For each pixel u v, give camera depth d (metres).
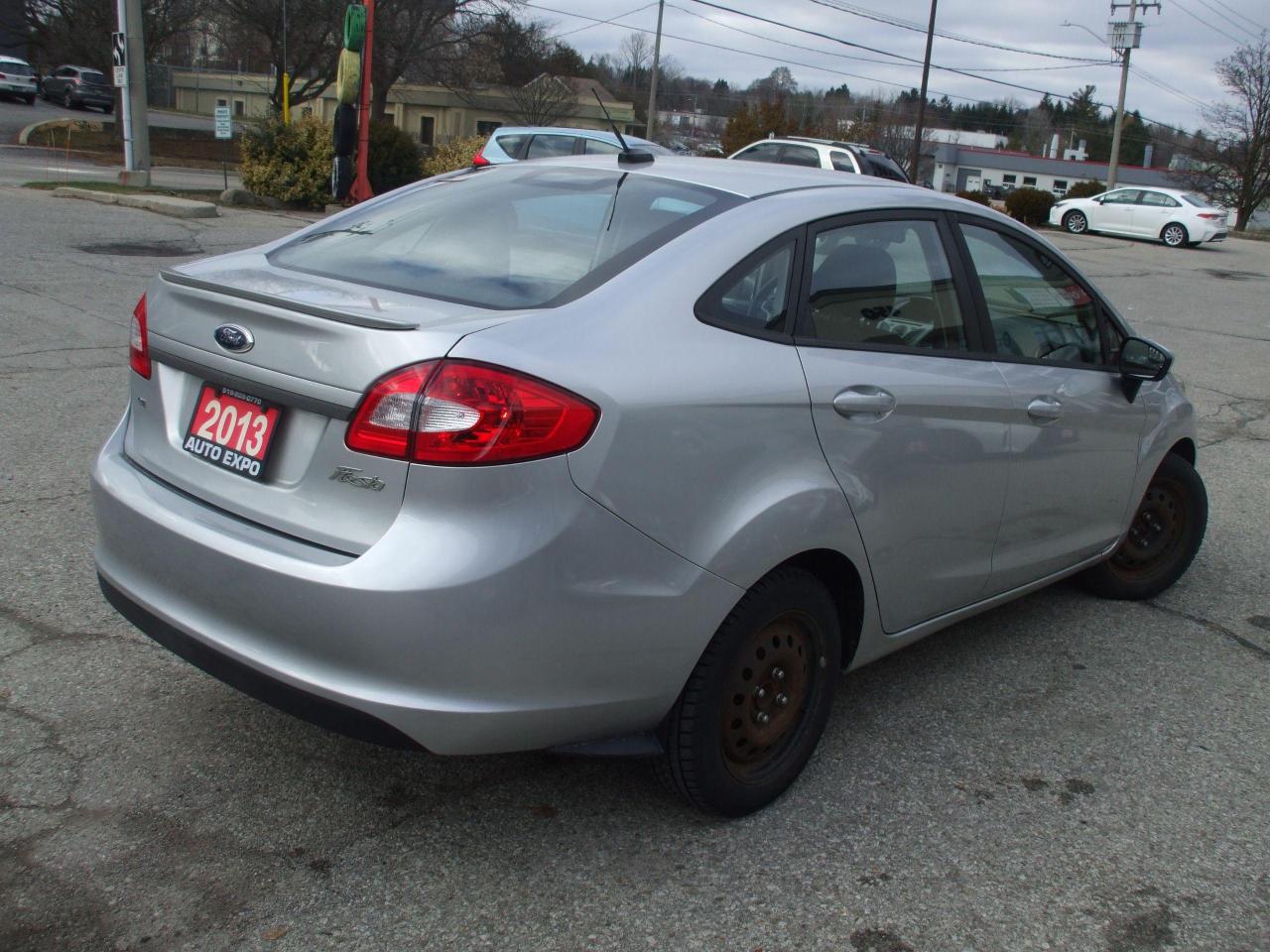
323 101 54.03
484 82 47.88
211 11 41.38
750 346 2.88
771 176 3.49
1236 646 4.48
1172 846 3.09
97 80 45.88
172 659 3.71
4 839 2.77
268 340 2.64
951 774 3.38
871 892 2.81
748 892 2.78
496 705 2.50
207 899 2.62
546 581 2.46
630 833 2.98
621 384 2.56
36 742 3.19
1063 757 3.53
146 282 10.26
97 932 2.49
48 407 6.31
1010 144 107.44
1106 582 4.79
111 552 2.96
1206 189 55.44
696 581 2.69
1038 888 2.87
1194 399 9.49
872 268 3.31
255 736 3.31
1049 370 3.88
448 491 2.40
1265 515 6.25
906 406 3.22
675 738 2.85
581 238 3.03
